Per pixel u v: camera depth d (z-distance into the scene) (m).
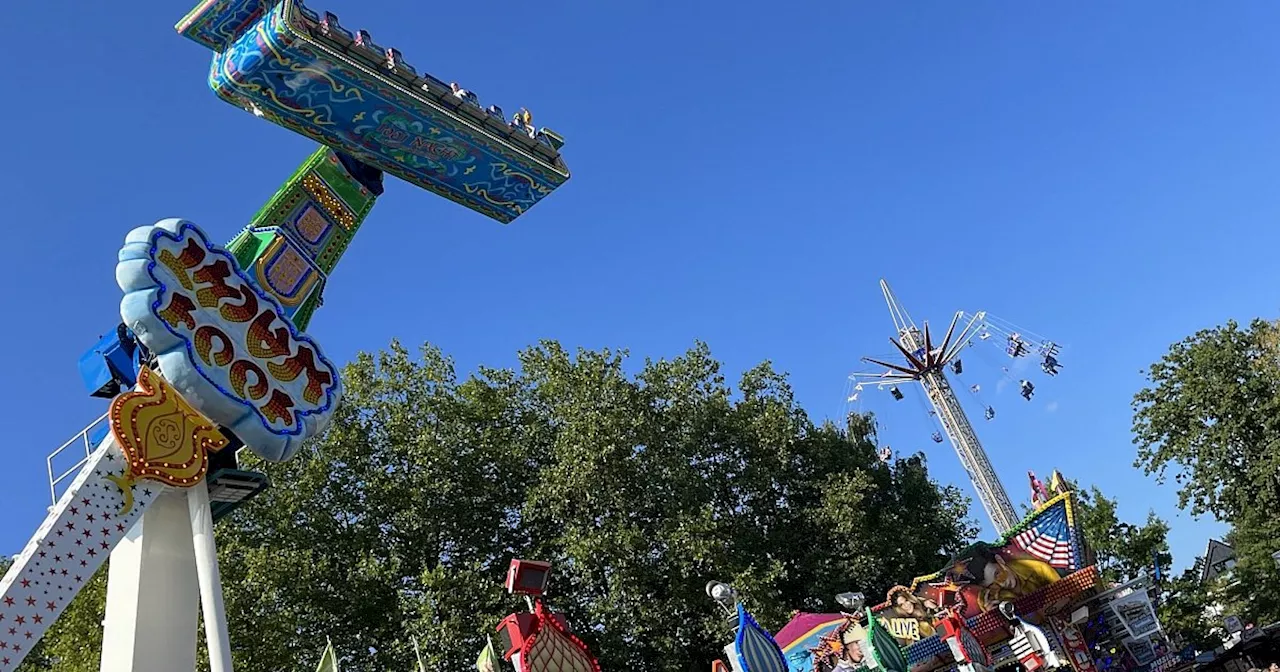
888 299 58.84
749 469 42.78
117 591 13.13
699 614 37.38
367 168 17.86
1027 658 25.95
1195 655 43.69
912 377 56.97
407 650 33.72
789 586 42.41
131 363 14.53
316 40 14.85
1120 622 30.42
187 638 13.20
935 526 47.53
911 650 27.55
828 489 42.88
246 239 16.17
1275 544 44.84
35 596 11.53
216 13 15.09
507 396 43.38
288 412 14.88
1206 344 47.47
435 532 37.94
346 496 37.84
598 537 36.16
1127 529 54.78
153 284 13.75
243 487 14.91
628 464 38.94
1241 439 45.81
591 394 40.53
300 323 16.34
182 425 13.55
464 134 17.11
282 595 34.25
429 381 41.34
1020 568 29.09
